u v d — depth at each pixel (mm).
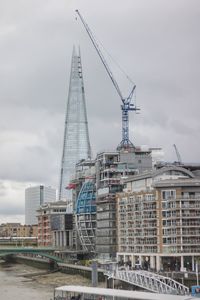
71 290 146625
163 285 167125
